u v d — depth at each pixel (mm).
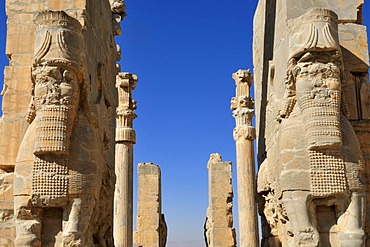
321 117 6902
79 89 7359
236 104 15273
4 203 7906
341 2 8398
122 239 14047
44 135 6832
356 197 7027
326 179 6938
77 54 7215
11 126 8109
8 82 8227
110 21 10555
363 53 8359
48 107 6914
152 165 19406
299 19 7336
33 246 6879
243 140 14891
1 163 7973
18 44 8336
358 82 8344
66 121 6973
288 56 7441
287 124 7328
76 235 6883
